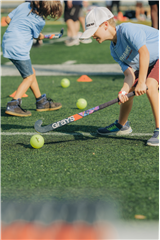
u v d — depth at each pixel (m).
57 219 2.49
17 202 2.77
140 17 23.05
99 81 8.23
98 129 4.55
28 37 5.29
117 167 3.39
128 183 3.03
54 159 3.67
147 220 2.45
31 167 3.48
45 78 8.76
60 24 24.45
